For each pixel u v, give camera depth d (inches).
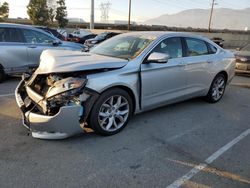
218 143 174.1
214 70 247.6
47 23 1737.2
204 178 135.4
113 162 145.3
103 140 168.7
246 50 466.0
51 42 334.6
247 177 137.9
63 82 154.2
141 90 185.9
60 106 152.0
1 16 1790.1
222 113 232.5
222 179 135.3
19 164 139.3
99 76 162.9
